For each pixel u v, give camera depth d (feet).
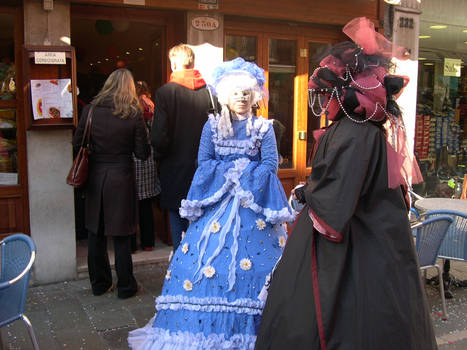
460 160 27.55
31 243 9.14
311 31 18.54
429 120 25.82
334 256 7.27
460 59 25.91
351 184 7.07
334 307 7.06
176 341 9.36
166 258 16.65
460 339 12.00
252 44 17.66
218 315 9.41
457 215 13.56
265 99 12.06
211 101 13.16
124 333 11.80
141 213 16.97
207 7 15.72
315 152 7.93
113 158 13.24
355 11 18.37
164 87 12.91
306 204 8.00
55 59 13.65
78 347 11.10
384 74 7.79
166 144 12.97
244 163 10.36
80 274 15.28
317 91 7.96
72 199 14.78
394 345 6.95
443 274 15.07
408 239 7.38
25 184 14.75
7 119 14.52
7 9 13.99
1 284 8.25
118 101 13.19
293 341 7.19
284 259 7.88
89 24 21.56
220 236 9.93
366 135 7.33
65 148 14.47
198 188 10.44
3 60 14.34
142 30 19.44
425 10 21.77
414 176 8.30
